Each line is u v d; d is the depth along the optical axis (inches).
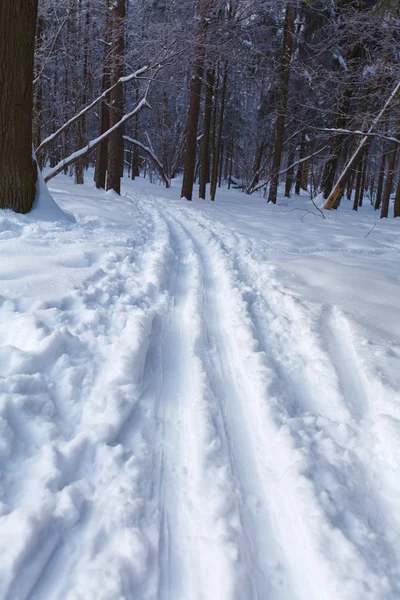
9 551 55.1
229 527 66.2
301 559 62.7
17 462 71.7
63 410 87.6
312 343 129.0
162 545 63.3
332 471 78.0
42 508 62.3
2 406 78.9
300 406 100.4
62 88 745.6
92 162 1503.4
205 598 56.2
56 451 73.8
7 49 220.8
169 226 342.6
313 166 831.1
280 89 711.1
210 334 135.6
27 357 95.3
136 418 91.2
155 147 1182.3
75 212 323.6
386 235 415.8
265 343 132.0
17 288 137.7
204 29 510.6
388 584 57.7
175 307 157.2
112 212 355.9
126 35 509.4
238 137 1289.4
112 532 63.6
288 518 69.3
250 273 211.8
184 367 114.7
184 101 1042.7
